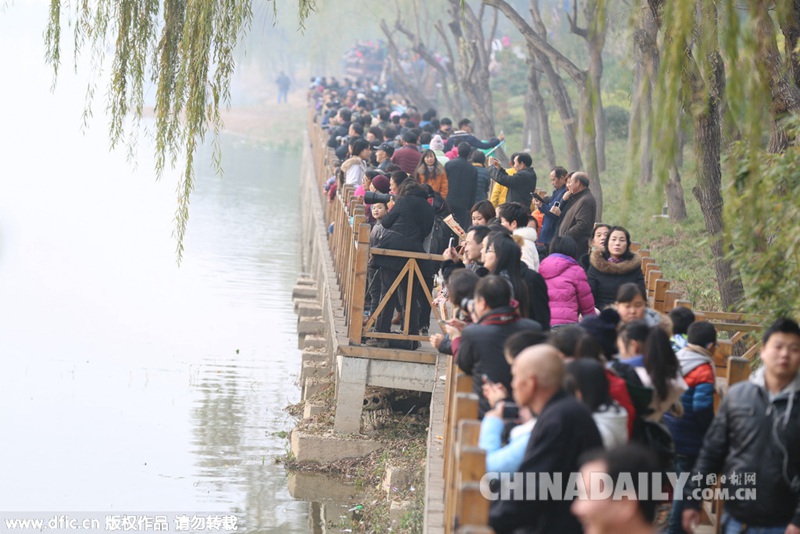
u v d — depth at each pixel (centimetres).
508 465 565
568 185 1420
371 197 1402
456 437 668
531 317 907
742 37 693
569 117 2756
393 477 1298
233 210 4675
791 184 816
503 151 2886
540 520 546
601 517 429
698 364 750
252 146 8288
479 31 4025
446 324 823
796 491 602
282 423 1744
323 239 2519
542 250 1334
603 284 1098
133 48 1276
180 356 2188
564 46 4225
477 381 707
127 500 1367
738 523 624
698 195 1320
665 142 685
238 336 2408
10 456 1510
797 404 603
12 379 1939
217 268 3294
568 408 539
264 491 1405
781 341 603
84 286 2869
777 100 1081
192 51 1220
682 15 688
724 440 623
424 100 5194
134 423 1711
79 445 1587
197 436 1644
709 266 2116
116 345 2256
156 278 3045
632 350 679
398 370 1369
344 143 2238
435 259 1312
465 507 552
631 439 628
